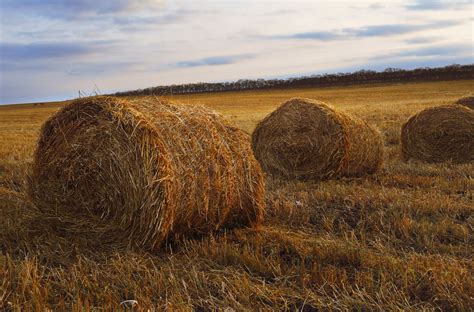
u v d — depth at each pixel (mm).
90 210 5469
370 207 6758
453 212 6359
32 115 42438
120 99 5590
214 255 4941
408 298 3895
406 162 11164
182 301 3844
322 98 50344
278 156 9625
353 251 4812
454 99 37812
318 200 7281
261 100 51938
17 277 4281
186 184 5266
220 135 5785
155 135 5117
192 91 83500
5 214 6301
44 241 5414
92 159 5410
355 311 3783
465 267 4480
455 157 10828
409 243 5332
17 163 10758
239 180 5852
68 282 4234
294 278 4402
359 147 9227
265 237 5531
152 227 5047
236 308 3783
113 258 4902
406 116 21562
